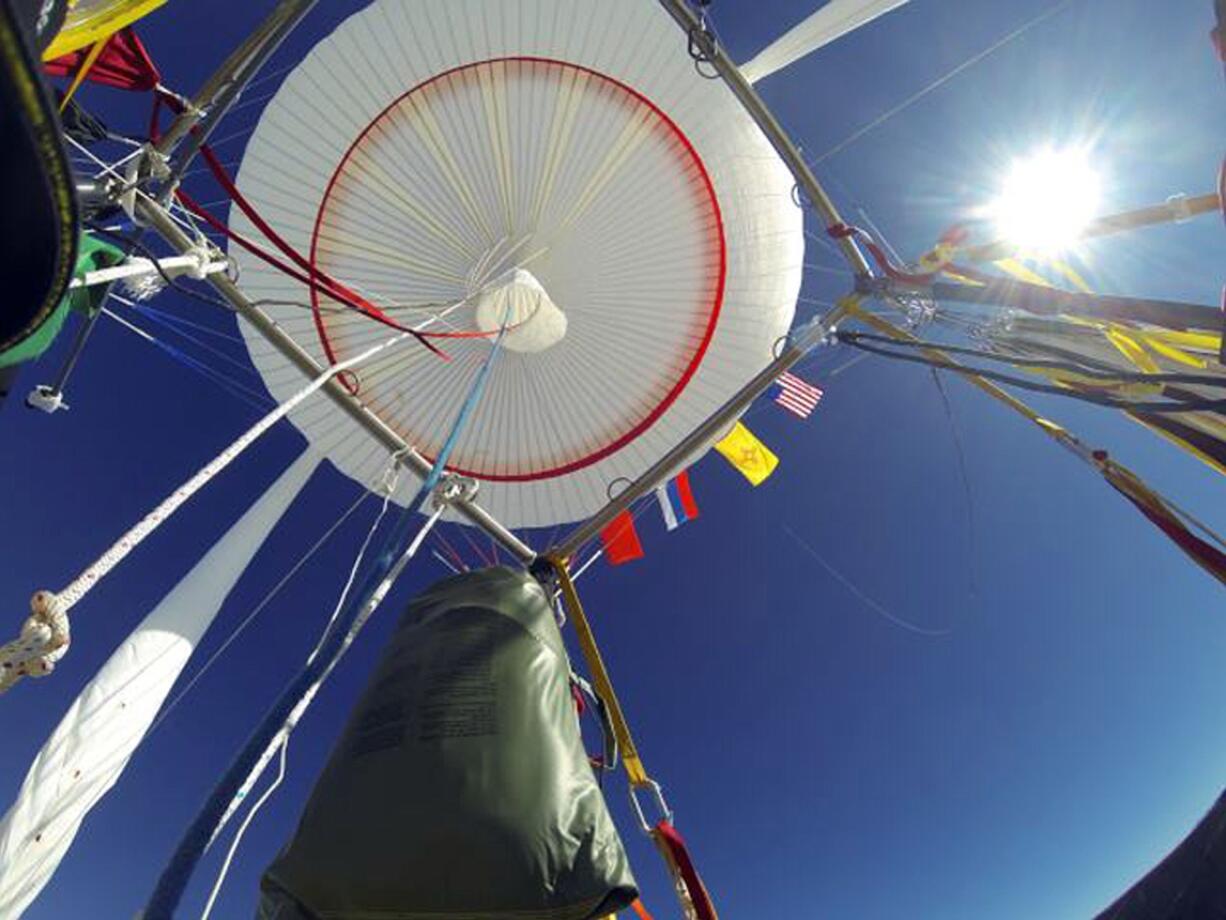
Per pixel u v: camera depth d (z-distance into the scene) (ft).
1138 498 14.37
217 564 21.67
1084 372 12.50
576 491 36.19
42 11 6.25
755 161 32.12
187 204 16.67
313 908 8.92
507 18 30.55
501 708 10.63
